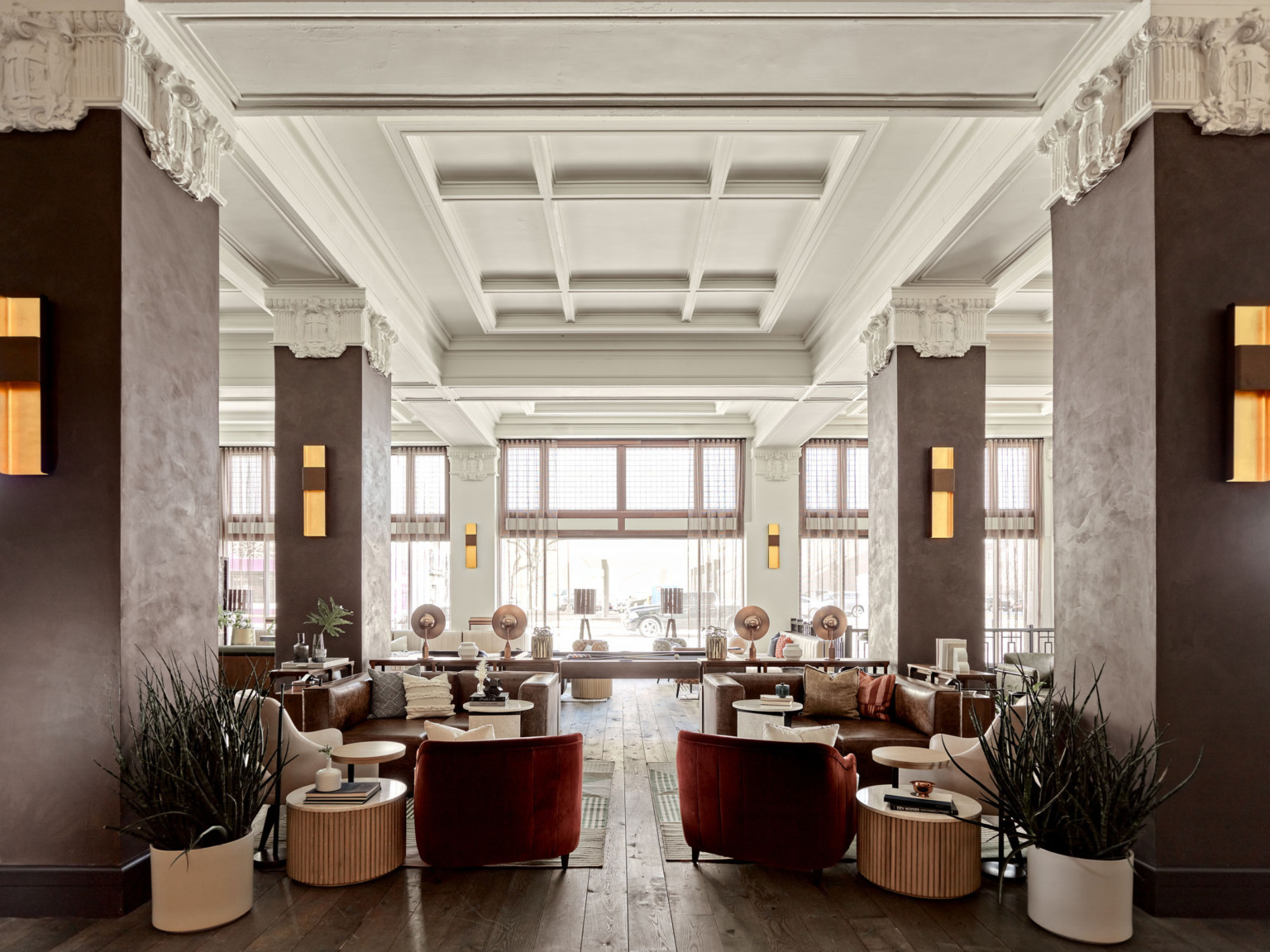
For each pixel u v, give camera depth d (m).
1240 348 3.55
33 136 3.61
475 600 15.04
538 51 4.00
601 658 9.63
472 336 9.97
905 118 4.95
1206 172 3.68
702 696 7.75
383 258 7.19
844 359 8.67
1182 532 3.62
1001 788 3.84
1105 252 4.04
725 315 9.55
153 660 3.78
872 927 3.64
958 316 6.86
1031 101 4.41
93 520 3.54
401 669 7.40
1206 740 3.59
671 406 14.35
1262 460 3.57
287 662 6.69
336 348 6.84
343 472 6.88
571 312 9.02
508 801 4.18
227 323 9.00
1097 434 4.10
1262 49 3.65
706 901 3.93
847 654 12.35
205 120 4.11
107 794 3.54
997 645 13.41
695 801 4.40
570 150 5.70
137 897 3.65
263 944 3.42
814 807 4.09
